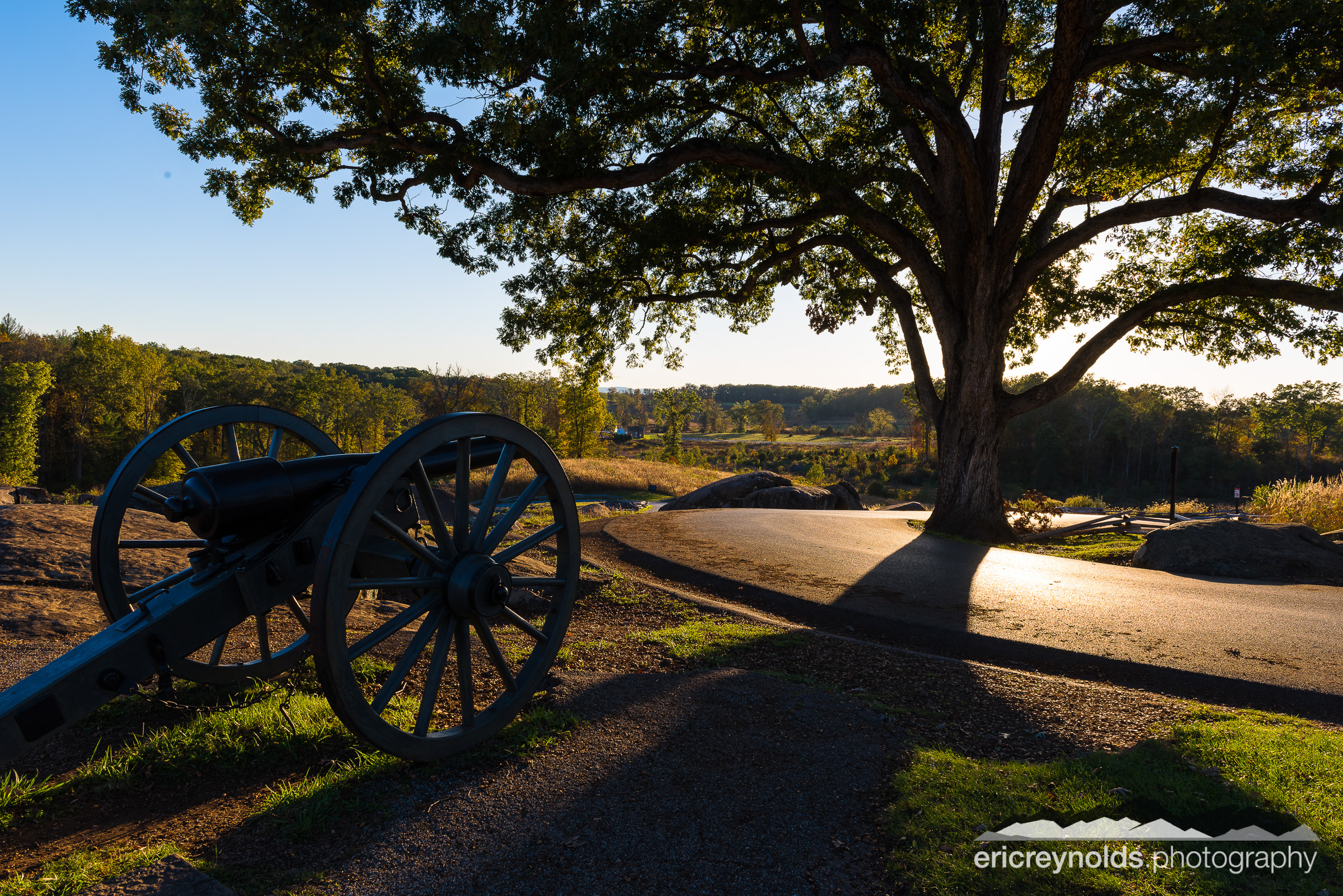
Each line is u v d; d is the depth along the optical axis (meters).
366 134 10.96
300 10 9.23
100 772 3.22
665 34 11.73
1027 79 15.39
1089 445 97.81
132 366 71.81
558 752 3.50
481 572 3.47
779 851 2.68
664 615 7.14
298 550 3.35
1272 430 100.69
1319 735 3.99
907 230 14.20
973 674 5.34
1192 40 10.69
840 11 11.16
